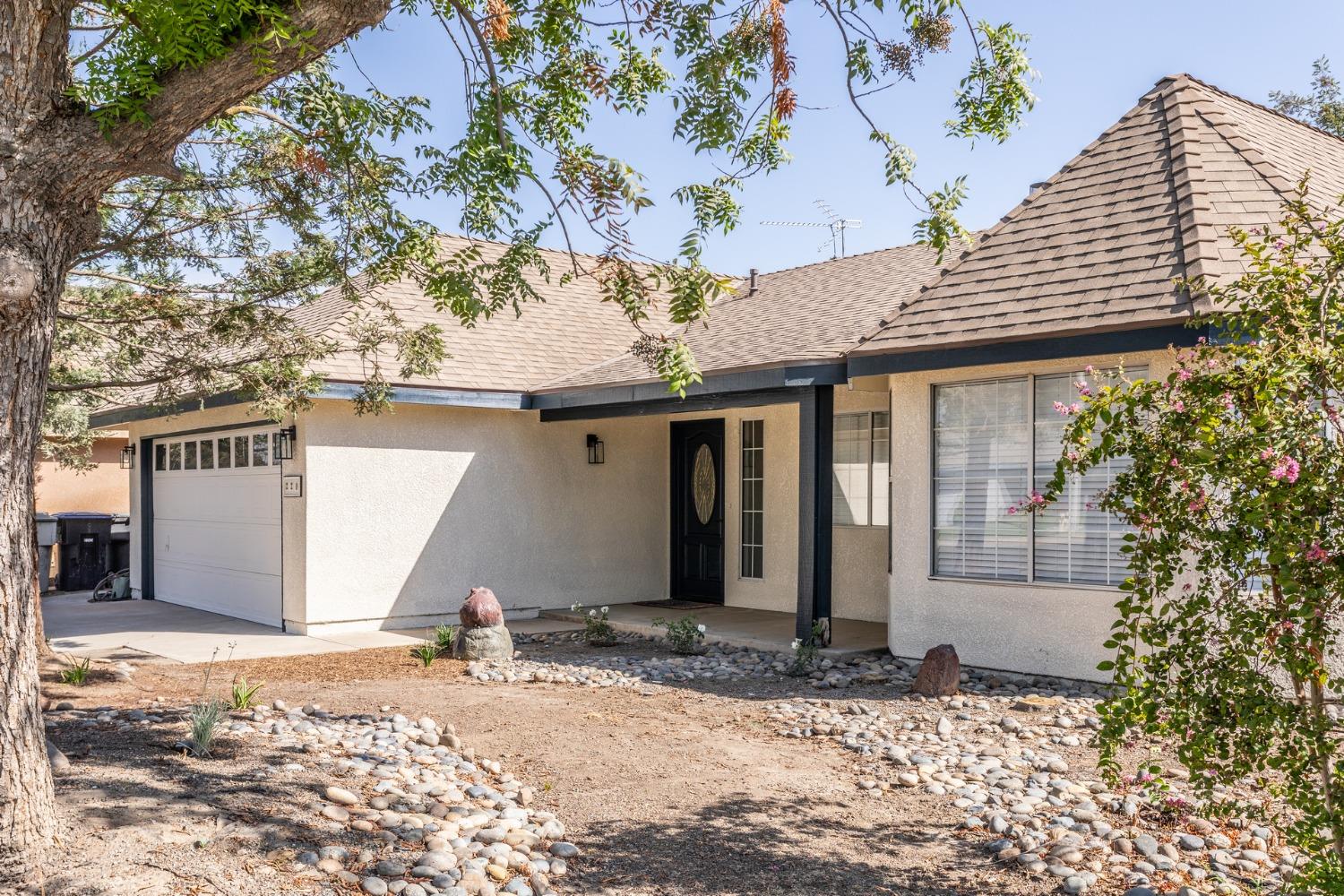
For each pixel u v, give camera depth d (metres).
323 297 14.85
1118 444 4.21
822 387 10.44
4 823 4.02
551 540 14.21
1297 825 4.00
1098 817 5.39
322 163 6.97
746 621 12.89
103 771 5.31
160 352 9.65
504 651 10.59
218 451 14.33
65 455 15.72
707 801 5.85
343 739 6.78
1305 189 4.36
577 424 14.52
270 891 4.18
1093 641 8.60
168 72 4.20
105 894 3.96
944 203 6.07
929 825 5.43
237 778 5.45
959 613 9.49
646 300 5.82
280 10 4.16
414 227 7.26
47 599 16.45
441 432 13.22
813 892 4.62
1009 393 9.17
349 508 12.45
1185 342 7.65
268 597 12.98
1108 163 10.13
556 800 5.86
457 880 4.45
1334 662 6.72
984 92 6.29
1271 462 3.65
